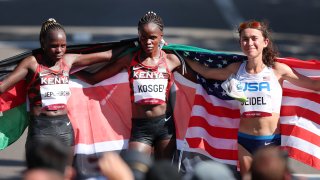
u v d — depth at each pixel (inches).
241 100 1184.8
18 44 2834.6
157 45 1180.5
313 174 1445.6
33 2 4207.7
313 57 2785.4
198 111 1273.4
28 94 1184.2
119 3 4178.2
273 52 1190.3
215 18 3757.4
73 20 3494.1
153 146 1212.5
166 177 740.7
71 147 1194.6
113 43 1215.6
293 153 1259.8
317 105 1242.6
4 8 3946.9
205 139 1279.5
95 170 1258.0
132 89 1194.6
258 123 1181.7
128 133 1269.7
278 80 1195.9
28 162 824.3
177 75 1256.8
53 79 1173.1
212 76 1219.9
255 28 1167.6
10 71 1219.9
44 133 1171.3
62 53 1164.5
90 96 1258.6
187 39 3043.8
